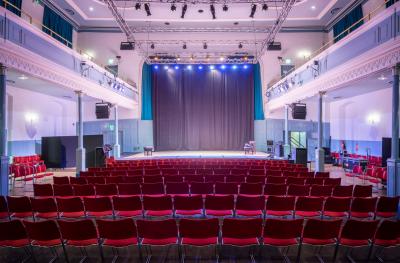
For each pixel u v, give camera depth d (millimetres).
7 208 5637
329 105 20250
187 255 4688
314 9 18234
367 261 4465
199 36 21469
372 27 8938
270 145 19594
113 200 5570
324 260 4520
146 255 4715
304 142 20953
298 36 21578
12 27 8242
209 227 4098
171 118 23344
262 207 5602
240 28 20984
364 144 15922
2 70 7938
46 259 4621
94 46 21672
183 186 6871
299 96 15469
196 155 18812
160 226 4133
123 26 14727
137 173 9211
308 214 5582
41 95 16031
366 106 15617
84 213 5727
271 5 17125
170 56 21141
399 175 7906
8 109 13641
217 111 23453
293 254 4723
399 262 4445
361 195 6520
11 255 4766
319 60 12969
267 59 22031
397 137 8078
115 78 17516
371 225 4066
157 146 23234
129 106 20984
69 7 17875
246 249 4879
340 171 14367
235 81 23406
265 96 22156
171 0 14867
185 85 23328
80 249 4961
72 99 18406
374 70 8844
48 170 15148
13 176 10242
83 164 12727
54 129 17484
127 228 4168
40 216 5762
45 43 10039
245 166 10695
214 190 6859
